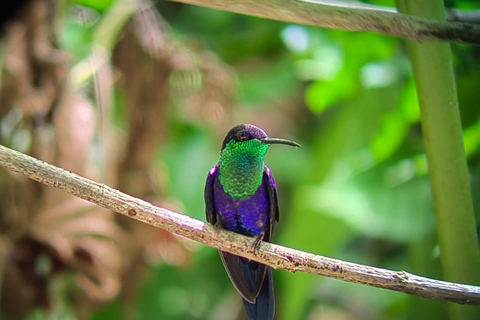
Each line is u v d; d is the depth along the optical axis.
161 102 8.73
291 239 8.80
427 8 4.81
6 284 7.69
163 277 11.94
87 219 7.83
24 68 7.73
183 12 11.78
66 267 7.87
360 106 9.19
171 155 10.59
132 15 8.64
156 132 8.72
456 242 4.98
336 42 9.94
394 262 10.42
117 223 8.46
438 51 4.88
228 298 12.34
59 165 7.75
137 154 8.66
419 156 8.20
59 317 7.92
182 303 12.30
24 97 7.69
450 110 4.93
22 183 7.49
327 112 12.03
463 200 4.96
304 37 10.43
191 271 12.19
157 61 8.68
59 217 7.67
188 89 8.92
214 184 6.66
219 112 9.13
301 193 9.14
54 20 8.00
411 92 8.47
